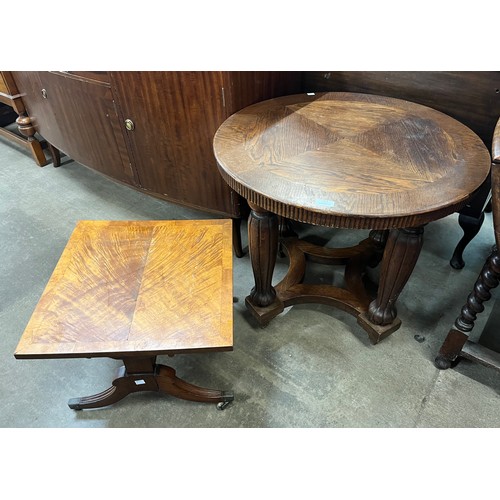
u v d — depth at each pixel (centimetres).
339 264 166
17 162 254
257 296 142
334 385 130
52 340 91
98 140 180
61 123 193
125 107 156
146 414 124
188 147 153
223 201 160
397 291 124
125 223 123
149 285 103
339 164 107
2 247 187
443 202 93
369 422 121
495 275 109
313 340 144
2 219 204
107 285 103
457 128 123
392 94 145
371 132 121
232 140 118
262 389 129
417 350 140
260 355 139
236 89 133
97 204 216
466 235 160
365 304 144
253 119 129
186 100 140
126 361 112
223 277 105
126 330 93
